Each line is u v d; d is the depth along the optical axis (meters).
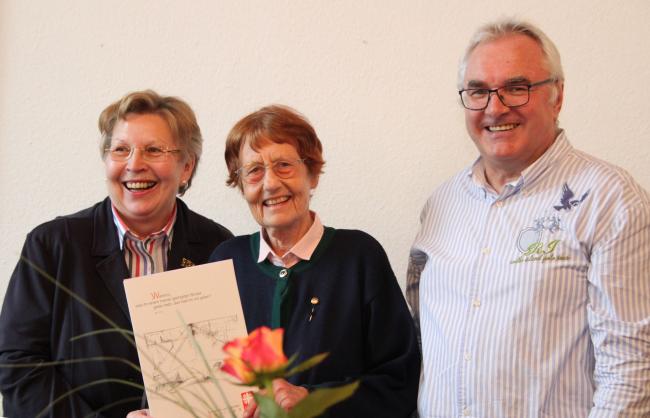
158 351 1.64
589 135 2.46
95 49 2.61
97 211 2.11
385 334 1.89
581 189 1.72
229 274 1.72
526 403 1.67
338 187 2.56
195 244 2.15
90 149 2.62
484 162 1.92
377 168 2.54
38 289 1.96
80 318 1.95
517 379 1.68
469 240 1.86
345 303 1.87
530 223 1.75
